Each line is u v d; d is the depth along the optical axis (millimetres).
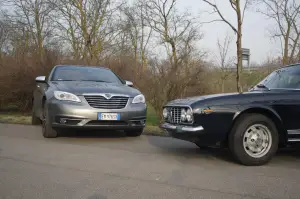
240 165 4613
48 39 17688
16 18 18328
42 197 3262
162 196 3303
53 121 6406
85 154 5219
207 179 3895
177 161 4828
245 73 14422
